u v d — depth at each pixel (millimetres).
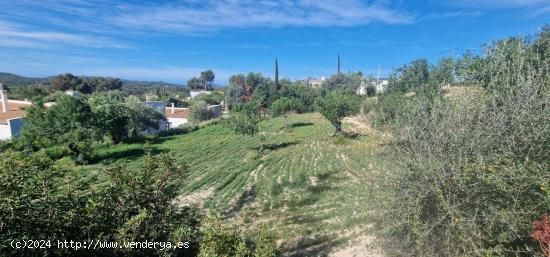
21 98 59062
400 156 5422
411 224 4883
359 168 8547
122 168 5555
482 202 4512
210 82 144000
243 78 79812
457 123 4957
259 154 22219
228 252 5160
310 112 57438
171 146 28109
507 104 4758
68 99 27391
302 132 33219
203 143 29219
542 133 4336
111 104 31062
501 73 5492
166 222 5465
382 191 5586
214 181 15891
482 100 5078
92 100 31156
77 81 81500
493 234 4457
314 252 7938
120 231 4617
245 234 8523
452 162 4641
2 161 4477
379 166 5973
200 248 5156
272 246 5941
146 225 5234
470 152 4672
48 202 4582
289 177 15992
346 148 22562
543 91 4637
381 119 6910
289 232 9172
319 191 13023
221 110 70125
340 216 9922
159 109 48375
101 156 23953
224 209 11758
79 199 4934
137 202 5324
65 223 4641
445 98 6039
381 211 5480
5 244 4070
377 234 5961
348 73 85250
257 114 28469
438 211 4844
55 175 4879
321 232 9023
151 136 35062
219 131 37281
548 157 4391
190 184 15320
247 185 14945
